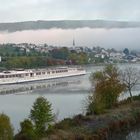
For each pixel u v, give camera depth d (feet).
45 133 283.38
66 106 458.09
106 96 406.00
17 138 263.29
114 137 315.99
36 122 283.38
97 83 415.85
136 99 458.50
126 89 482.69
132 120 360.07
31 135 265.54
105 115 363.35
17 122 357.82
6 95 636.07
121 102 431.84
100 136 304.09
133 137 316.60
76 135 290.76
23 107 473.26
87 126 321.93
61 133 289.53
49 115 290.56
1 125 249.34
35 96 603.26
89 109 372.99
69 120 330.34
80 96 569.64
